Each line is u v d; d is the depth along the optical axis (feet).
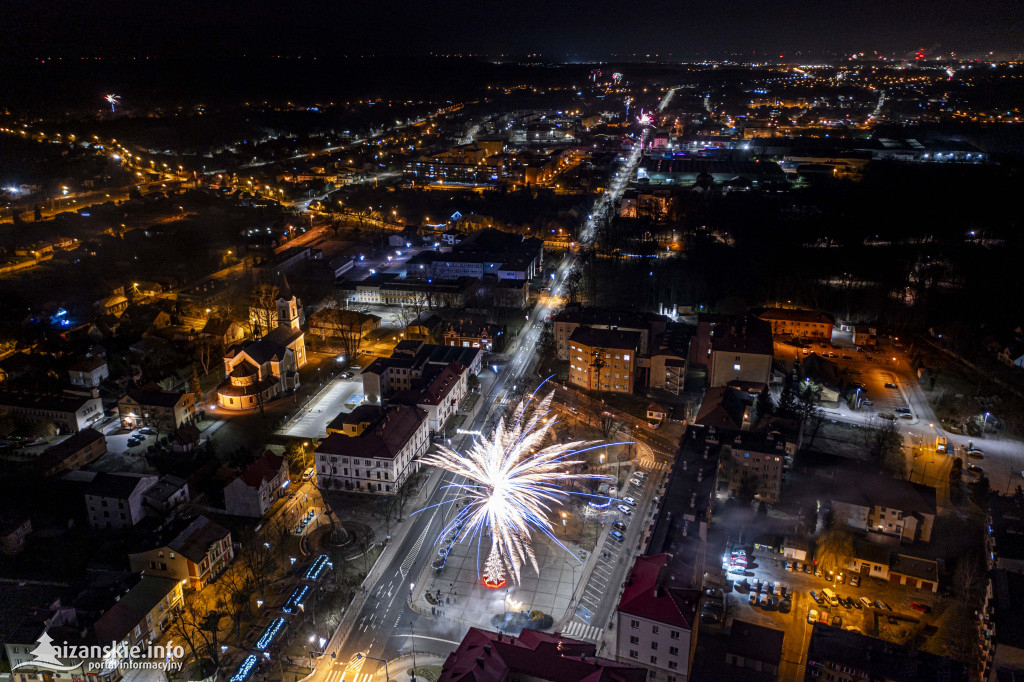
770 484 578.66
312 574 501.97
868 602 472.85
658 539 477.77
